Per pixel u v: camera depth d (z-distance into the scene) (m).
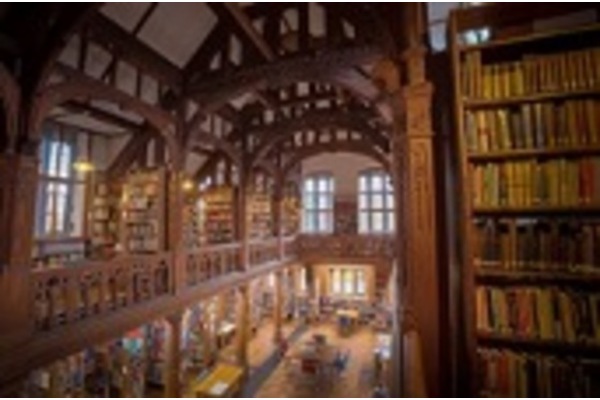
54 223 11.12
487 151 2.91
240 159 13.08
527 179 2.82
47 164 10.91
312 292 19.38
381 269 17.44
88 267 6.75
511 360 2.71
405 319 3.58
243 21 7.06
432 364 3.37
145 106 8.37
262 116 13.56
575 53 2.83
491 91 2.98
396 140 4.12
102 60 8.10
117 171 11.05
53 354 5.84
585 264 2.61
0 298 5.18
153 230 9.45
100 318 6.84
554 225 2.73
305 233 19.03
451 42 3.18
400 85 4.04
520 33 3.25
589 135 2.69
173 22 8.32
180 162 9.54
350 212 19.30
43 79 5.85
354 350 14.91
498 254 2.82
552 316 2.66
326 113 12.79
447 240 3.61
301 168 19.77
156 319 8.27
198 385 10.59
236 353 12.71
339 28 8.10
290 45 9.72
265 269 14.33
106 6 6.93
